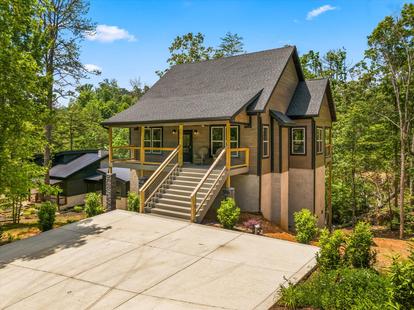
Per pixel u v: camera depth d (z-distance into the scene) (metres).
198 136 17.73
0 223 17.14
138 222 11.91
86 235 10.52
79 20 21.48
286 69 18.52
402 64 19.48
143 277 7.24
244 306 5.87
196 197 13.16
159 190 14.58
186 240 9.83
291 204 18.94
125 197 22.89
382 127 20.70
